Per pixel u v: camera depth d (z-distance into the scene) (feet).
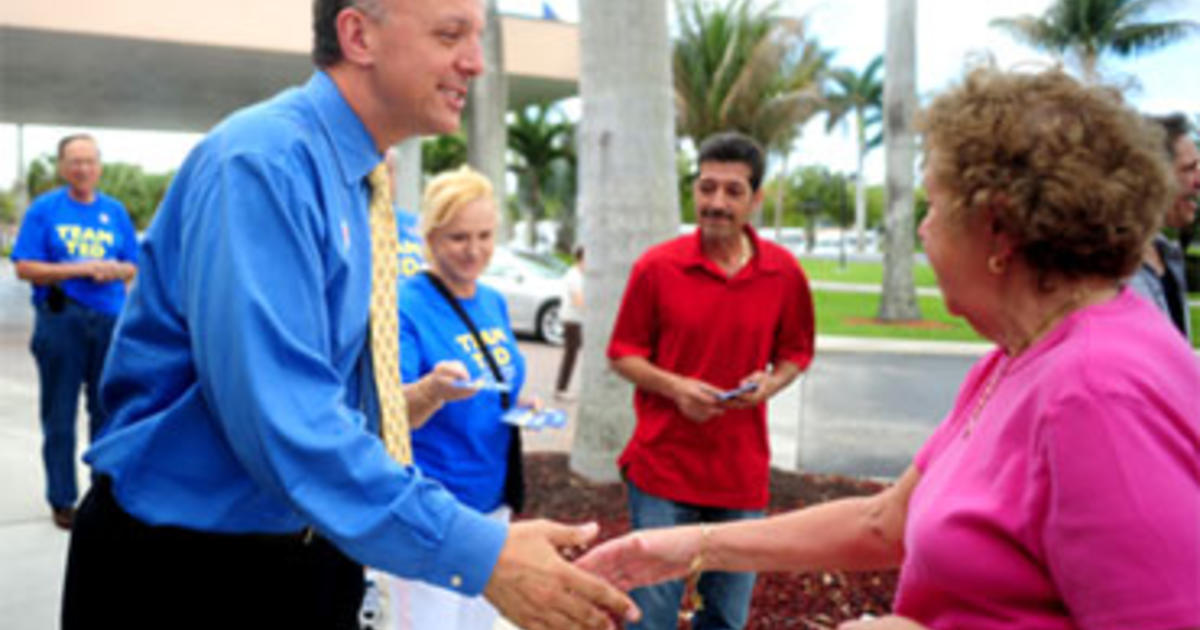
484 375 9.23
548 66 62.44
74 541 5.57
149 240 5.33
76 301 15.71
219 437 5.21
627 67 17.56
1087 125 4.15
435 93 5.47
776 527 6.24
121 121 82.84
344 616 6.11
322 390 4.78
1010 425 4.14
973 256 4.48
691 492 9.93
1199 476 3.77
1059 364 3.98
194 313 4.85
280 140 5.00
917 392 36.78
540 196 143.74
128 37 47.98
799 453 25.17
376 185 5.81
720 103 90.22
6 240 144.05
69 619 5.57
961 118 4.41
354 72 5.45
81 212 15.96
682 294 9.95
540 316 48.16
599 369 18.63
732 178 9.85
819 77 104.53
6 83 62.08
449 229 9.26
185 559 5.32
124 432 5.36
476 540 4.86
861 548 5.98
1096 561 3.71
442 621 8.81
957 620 4.38
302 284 4.85
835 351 50.90
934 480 4.65
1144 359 3.89
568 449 24.22
